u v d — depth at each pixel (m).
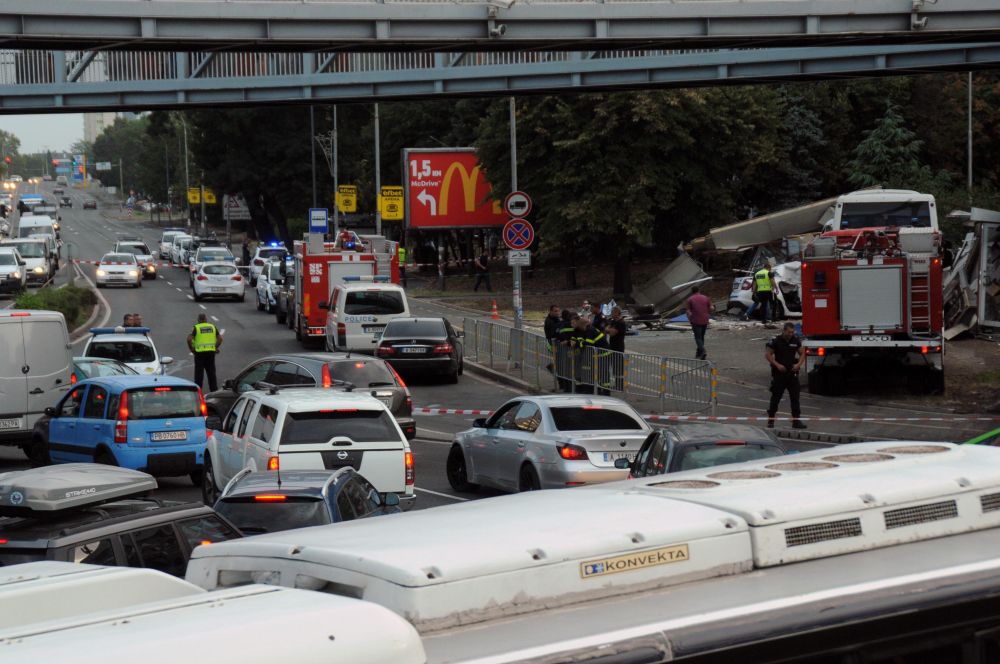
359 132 134.38
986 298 54.62
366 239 61.59
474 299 87.19
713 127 77.81
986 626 5.06
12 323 35.00
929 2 39.47
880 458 6.54
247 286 108.19
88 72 55.66
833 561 5.19
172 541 13.52
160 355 59.81
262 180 132.75
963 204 75.25
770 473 6.15
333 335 54.53
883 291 40.84
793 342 34.78
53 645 3.41
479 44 40.91
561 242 82.00
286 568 4.86
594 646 4.13
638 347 56.56
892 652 4.86
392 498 19.14
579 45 41.28
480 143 83.38
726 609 4.52
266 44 39.94
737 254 78.62
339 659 3.52
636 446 24.53
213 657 3.33
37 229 136.38
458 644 4.12
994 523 5.80
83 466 14.45
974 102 97.31
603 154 77.94
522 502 5.73
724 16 40.28
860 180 88.44
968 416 36.56
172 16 38.44
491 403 44.91
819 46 42.09
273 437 22.69
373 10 39.53
